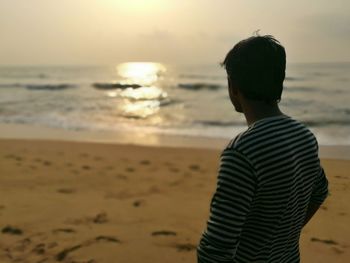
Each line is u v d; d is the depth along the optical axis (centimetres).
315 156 142
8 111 2052
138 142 1230
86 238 422
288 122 138
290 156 131
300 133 138
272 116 138
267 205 131
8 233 435
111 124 1638
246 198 127
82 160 830
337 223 473
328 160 886
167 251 393
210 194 585
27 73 7069
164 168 758
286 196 131
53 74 6656
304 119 1656
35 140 1155
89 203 538
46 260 378
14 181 648
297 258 153
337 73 4588
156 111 2044
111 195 578
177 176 693
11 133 1419
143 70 7731
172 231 441
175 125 1588
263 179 127
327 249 405
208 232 130
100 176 689
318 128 1438
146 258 379
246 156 127
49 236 428
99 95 2975
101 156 886
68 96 2894
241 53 137
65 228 448
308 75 4319
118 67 10150
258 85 134
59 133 1412
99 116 1872
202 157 887
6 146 1038
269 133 131
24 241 416
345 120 1596
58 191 595
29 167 748
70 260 377
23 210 506
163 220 475
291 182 131
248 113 141
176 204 536
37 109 2136
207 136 1323
